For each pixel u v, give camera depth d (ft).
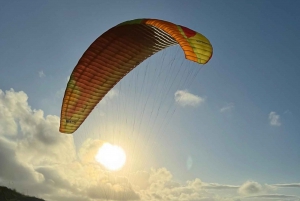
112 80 82.23
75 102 81.00
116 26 70.23
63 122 82.99
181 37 61.62
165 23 64.49
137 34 72.02
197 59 60.34
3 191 184.55
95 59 76.13
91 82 79.92
